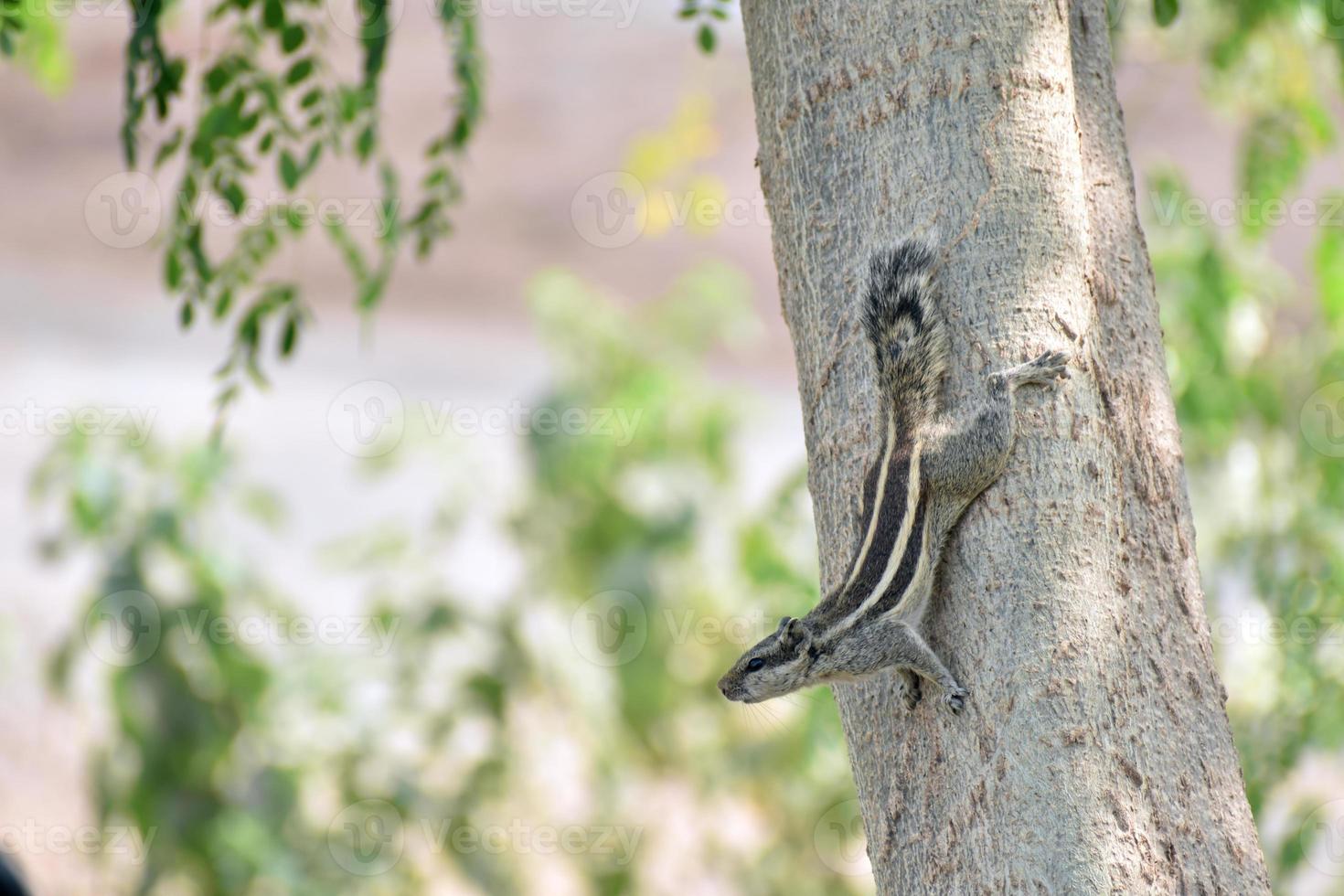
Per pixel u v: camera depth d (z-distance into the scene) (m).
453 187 9.23
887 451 6.20
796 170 6.45
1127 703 5.50
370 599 12.84
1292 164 11.67
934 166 6.08
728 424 14.40
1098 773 5.34
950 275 6.06
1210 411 11.05
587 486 13.90
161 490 11.80
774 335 31.19
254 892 11.41
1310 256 12.39
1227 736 5.74
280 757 11.63
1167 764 5.47
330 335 29.69
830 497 6.50
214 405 8.77
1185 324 11.23
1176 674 5.70
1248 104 12.00
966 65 6.10
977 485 5.89
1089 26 6.90
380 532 13.17
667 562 13.56
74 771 15.02
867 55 6.22
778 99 6.51
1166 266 11.35
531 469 14.07
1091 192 6.50
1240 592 11.56
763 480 23.34
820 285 6.37
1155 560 5.91
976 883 5.36
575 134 35.28
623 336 15.09
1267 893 5.47
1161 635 5.75
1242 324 11.80
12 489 21.30
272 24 8.18
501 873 12.09
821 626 6.26
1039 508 5.77
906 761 5.83
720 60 24.84
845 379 6.35
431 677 12.25
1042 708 5.46
